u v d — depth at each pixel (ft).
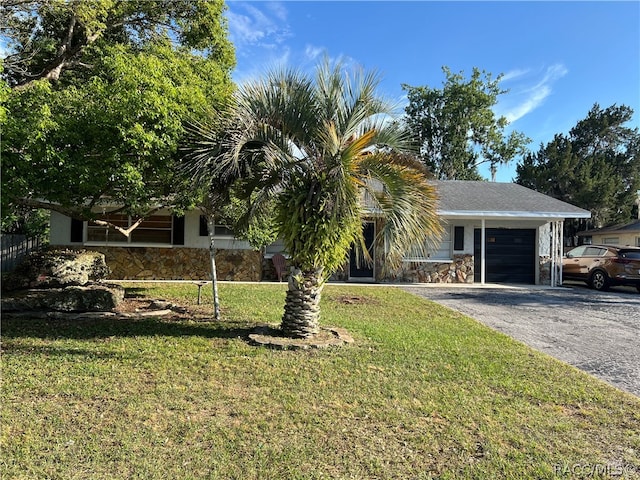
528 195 57.00
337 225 20.98
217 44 46.03
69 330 23.04
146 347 19.92
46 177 20.97
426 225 21.17
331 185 20.33
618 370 19.17
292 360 18.53
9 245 54.85
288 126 20.90
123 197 25.71
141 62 23.02
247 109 20.39
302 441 11.71
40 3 37.45
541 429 12.86
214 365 17.58
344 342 21.56
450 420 13.26
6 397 13.92
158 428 12.16
